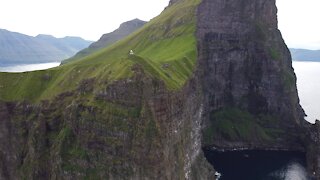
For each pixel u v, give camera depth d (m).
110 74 164.88
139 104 149.00
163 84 156.62
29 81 197.75
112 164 148.25
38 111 180.50
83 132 158.62
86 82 172.88
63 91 183.00
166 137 150.50
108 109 154.25
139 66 158.00
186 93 187.62
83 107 162.62
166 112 153.25
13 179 175.50
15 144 179.25
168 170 150.00
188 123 189.00
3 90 193.00
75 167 155.62
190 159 185.50
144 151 143.50
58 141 164.12
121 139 147.88
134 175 144.00
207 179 194.75
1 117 181.38
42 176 166.25
